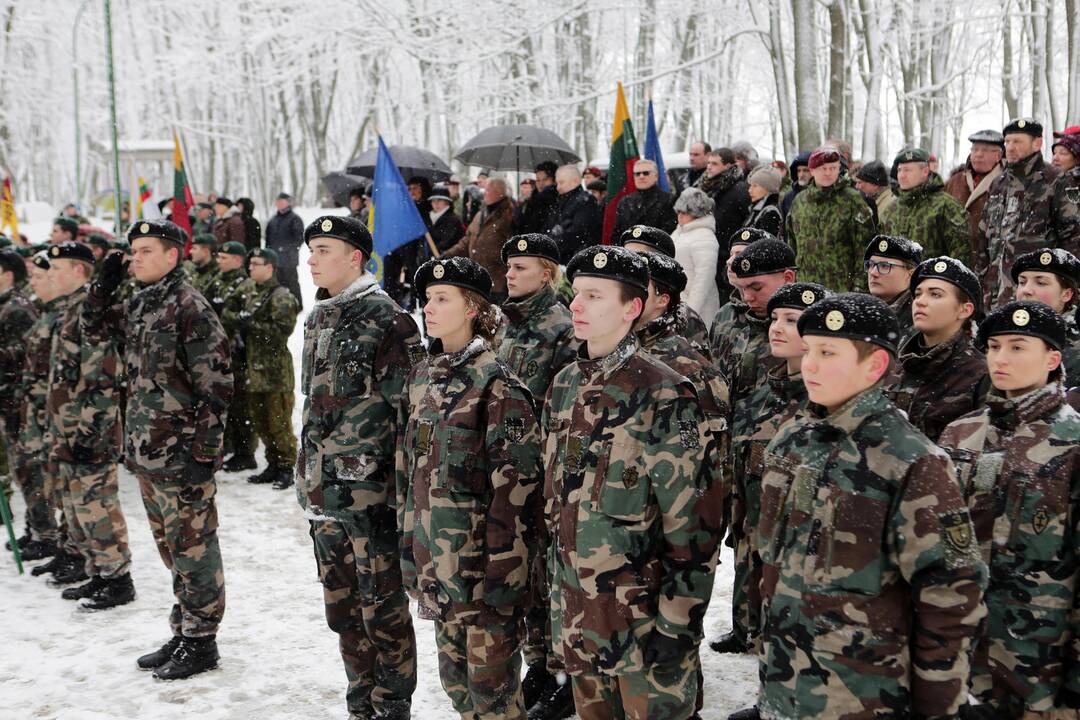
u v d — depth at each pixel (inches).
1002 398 102.8
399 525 119.6
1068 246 205.3
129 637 167.9
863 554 75.1
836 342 77.7
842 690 75.9
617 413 96.0
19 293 232.5
